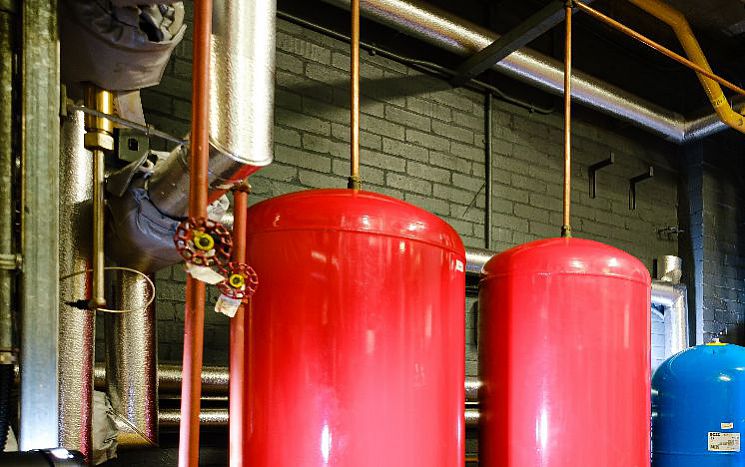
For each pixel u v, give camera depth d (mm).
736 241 3748
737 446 1890
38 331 1045
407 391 1187
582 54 3352
